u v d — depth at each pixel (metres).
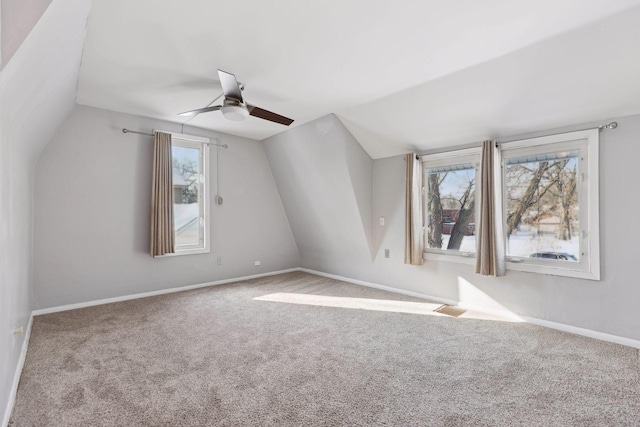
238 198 5.07
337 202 4.71
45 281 3.41
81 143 3.63
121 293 3.94
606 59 2.26
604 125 2.72
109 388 2.00
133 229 4.02
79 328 3.00
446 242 3.98
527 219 3.28
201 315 3.40
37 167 3.36
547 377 2.16
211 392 1.97
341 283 4.97
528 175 3.27
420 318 3.35
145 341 2.72
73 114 3.58
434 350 2.58
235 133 4.87
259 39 2.25
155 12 1.94
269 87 3.07
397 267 4.43
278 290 4.50
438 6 1.88
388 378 2.14
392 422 1.70
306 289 4.58
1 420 1.55
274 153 5.14
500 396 1.94
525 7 1.88
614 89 2.46
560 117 2.89
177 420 1.70
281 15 1.97
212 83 3.00
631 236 2.63
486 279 3.56
